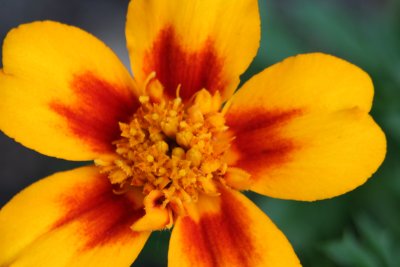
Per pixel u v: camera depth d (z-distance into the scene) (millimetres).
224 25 127
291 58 125
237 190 126
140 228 119
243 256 122
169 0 126
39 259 121
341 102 123
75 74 126
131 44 127
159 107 126
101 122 128
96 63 127
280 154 125
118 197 126
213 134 127
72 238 123
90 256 123
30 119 124
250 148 127
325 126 123
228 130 128
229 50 127
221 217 125
